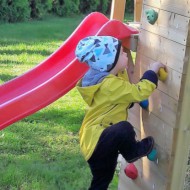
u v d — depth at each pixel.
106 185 3.21
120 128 3.00
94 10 16.00
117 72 3.13
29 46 9.76
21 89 4.08
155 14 3.13
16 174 4.25
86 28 4.23
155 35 3.18
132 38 3.45
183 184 3.21
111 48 3.06
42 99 3.44
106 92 2.99
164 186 3.18
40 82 4.10
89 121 3.12
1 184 4.13
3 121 3.36
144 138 3.27
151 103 3.29
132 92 2.95
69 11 15.10
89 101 3.12
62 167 4.45
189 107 3.01
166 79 3.08
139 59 3.41
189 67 2.90
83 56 3.08
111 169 3.17
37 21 13.58
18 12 13.21
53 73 4.14
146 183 3.44
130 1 16.48
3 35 10.89
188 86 2.95
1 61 8.40
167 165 3.12
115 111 3.05
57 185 4.13
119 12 4.18
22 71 7.78
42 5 14.10
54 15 14.90
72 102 6.32
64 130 5.33
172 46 2.99
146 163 3.42
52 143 4.98
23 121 5.52
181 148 3.09
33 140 5.03
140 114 3.48
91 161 3.12
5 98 4.00
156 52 3.18
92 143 3.05
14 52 9.15
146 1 3.27
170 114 3.06
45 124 5.48
